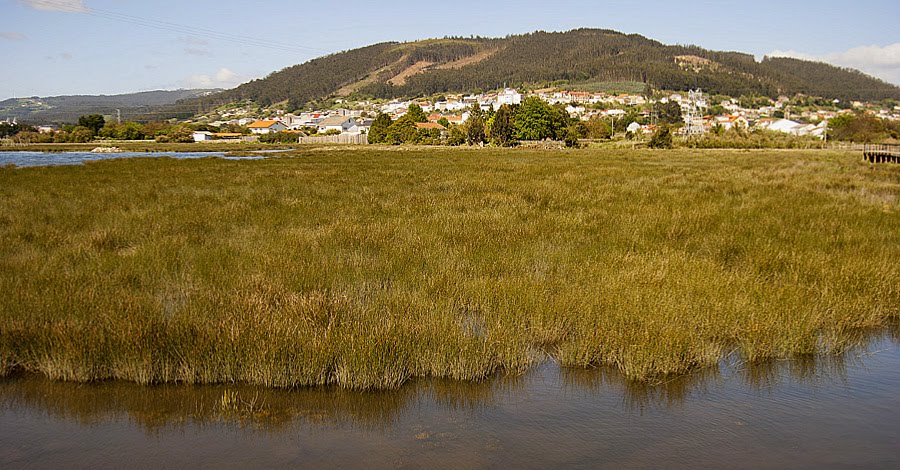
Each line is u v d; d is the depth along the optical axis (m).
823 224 11.50
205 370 4.96
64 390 4.85
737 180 21.41
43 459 3.88
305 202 14.00
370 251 8.86
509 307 6.39
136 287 7.01
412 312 6.09
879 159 35.44
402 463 3.84
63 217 11.79
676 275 7.48
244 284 6.89
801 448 4.07
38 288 6.70
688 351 5.39
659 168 28.95
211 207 13.20
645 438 4.20
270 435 4.21
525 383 5.11
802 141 68.94
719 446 4.09
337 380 4.98
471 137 75.69
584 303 6.37
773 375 5.30
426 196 15.55
